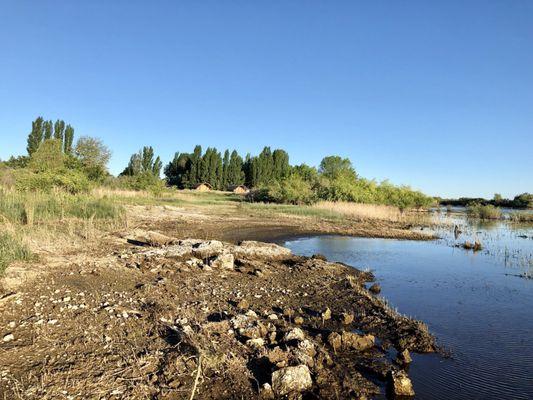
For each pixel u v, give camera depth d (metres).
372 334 7.65
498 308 9.68
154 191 40.03
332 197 41.22
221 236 19.02
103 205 20.03
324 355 6.35
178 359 5.64
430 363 6.59
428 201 47.59
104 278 9.31
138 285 9.10
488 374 6.29
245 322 7.23
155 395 4.93
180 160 93.38
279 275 11.72
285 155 88.88
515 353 7.09
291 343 6.45
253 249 14.07
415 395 5.59
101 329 6.46
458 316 9.02
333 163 65.19
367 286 11.53
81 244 12.69
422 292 11.02
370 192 44.31
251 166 84.44
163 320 6.98
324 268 12.80
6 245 9.76
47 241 11.90
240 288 9.92
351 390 5.50
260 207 35.38
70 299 7.61
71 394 4.73
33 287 8.00
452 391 5.75
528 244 21.62
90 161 43.41
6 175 25.72
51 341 5.94
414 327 7.94
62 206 17.42
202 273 10.98
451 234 25.75
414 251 18.20
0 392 4.61
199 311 7.80
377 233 23.64
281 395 5.23
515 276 13.32
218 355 5.79
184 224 21.22
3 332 6.07
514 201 69.06
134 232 15.49
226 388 5.22
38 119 66.56
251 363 5.84
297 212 31.98
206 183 79.25
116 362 5.53
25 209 14.86
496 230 29.39
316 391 5.40
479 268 14.59
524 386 5.95
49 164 29.39
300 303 9.28
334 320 8.27
